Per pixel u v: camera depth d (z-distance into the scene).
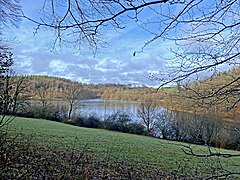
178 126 15.34
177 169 9.99
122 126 24.06
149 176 8.89
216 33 1.98
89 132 20.50
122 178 8.12
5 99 3.58
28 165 6.14
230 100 2.05
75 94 29.38
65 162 8.02
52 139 13.64
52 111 27.20
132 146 15.18
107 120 25.38
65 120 27.20
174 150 14.54
